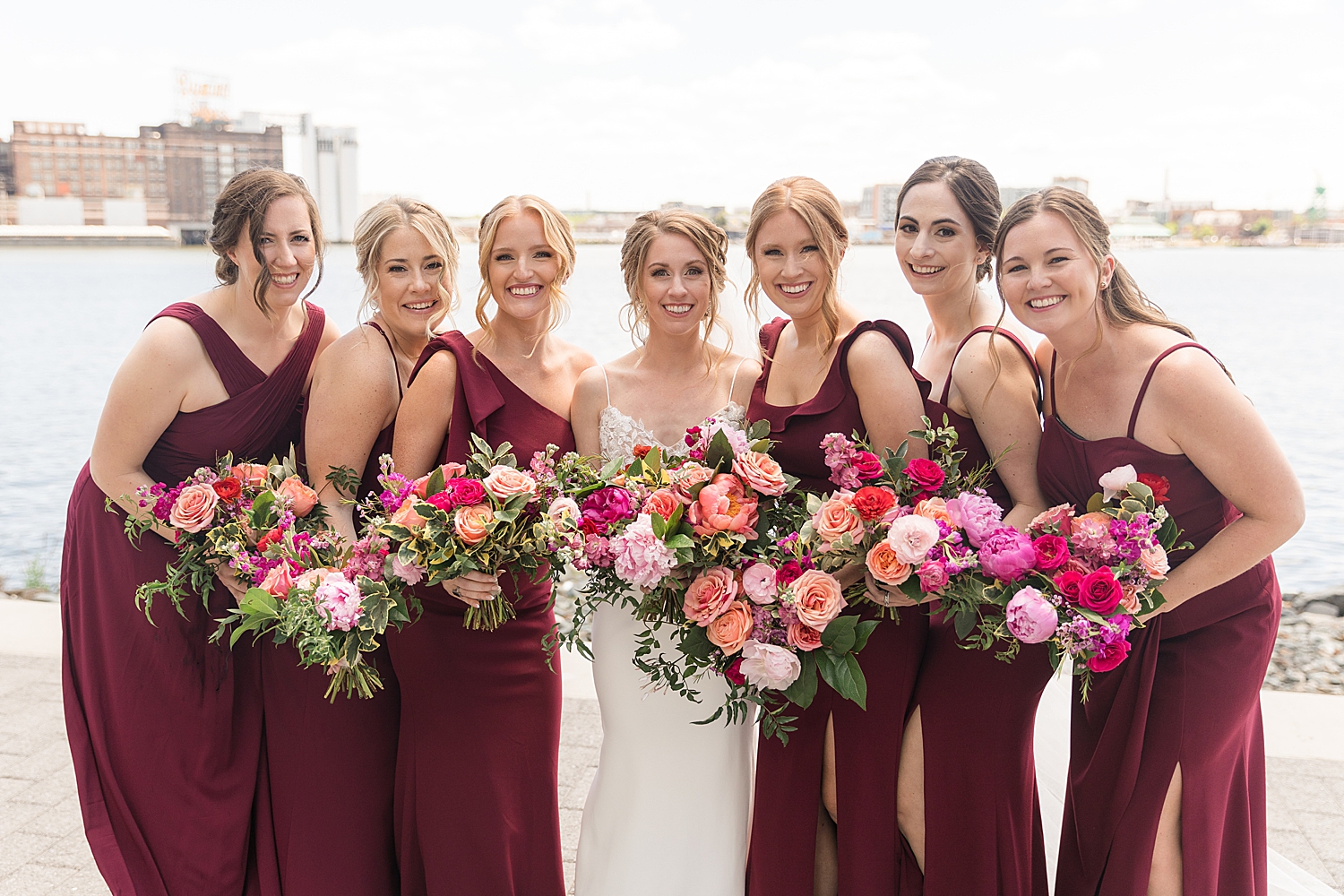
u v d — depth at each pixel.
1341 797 3.38
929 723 2.28
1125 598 1.91
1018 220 2.15
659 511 2.04
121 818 2.52
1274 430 12.51
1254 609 2.22
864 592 2.15
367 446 2.50
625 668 2.41
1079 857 2.34
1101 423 2.19
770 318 2.83
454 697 2.37
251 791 2.55
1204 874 2.23
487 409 2.41
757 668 2.00
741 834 2.47
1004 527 1.99
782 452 2.38
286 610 2.04
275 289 2.46
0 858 2.96
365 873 2.47
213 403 2.51
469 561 2.05
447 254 2.51
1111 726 2.25
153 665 2.46
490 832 2.37
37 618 5.16
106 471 2.44
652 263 2.43
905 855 2.43
